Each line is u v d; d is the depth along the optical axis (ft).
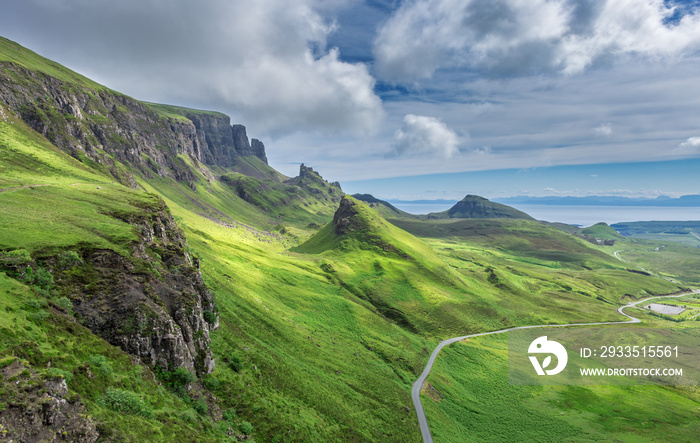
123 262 220.84
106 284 200.75
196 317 244.42
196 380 222.48
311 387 334.24
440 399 483.51
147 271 228.02
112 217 298.35
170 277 261.03
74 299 182.50
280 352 378.12
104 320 183.83
